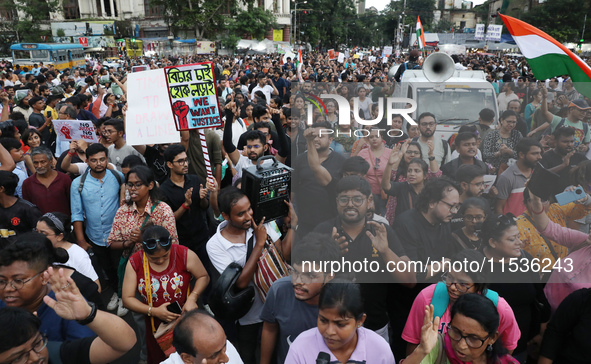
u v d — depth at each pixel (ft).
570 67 8.22
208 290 13.51
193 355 6.72
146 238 9.28
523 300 8.26
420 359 6.80
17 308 5.95
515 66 63.87
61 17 207.62
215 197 13.62
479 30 102.78
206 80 12.94
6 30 175.01
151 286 9.82
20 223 12.56
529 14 99.09
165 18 164.04
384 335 9.02
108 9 213.87
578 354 7.57
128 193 12.01
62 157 16.47
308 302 8.01
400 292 9.24
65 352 6.96
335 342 6.55
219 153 17.29
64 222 10.38
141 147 17.11
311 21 238.68
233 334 10.75
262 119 18.80
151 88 13.62
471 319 6.42
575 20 94.38
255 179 8.84
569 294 7.79
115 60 119.03
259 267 9.26
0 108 29.30
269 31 186.29
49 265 7.57
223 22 159.74
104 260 14.06
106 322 6.65
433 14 262.06
